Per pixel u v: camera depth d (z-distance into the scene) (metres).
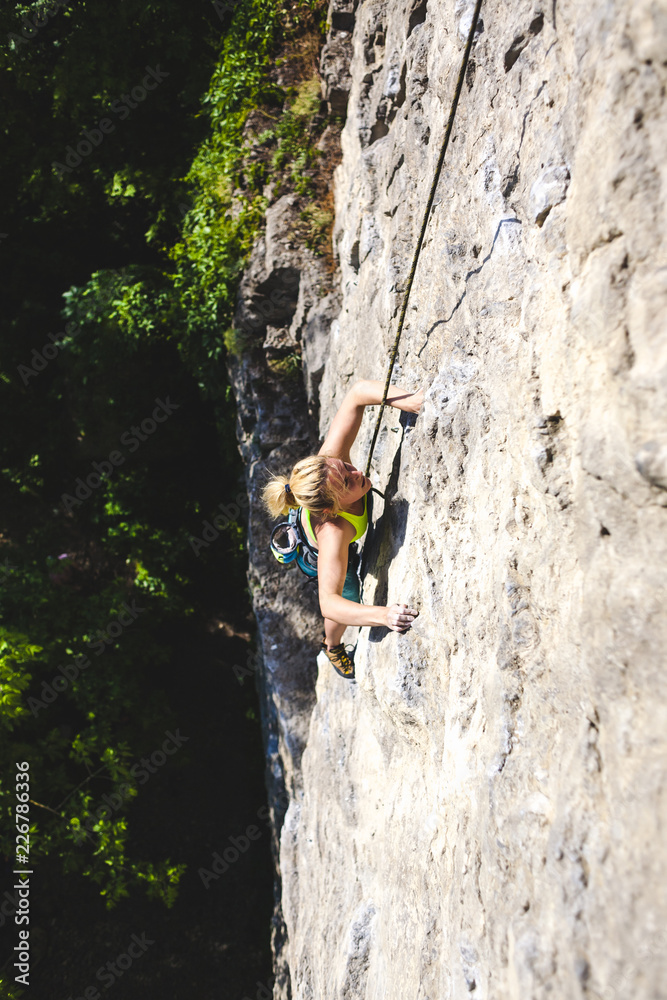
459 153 2.81
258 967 8.34
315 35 6.71
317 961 4.41
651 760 1.29
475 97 2.62
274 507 3.18
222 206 6.80
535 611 1.93
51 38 8.73
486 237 2.46
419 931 2.60
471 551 2.43
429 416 2.70
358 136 4.90
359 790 3.92
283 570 6.79
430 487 2.78
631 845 1.30
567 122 1.74
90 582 9.94
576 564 1.72
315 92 6.60
